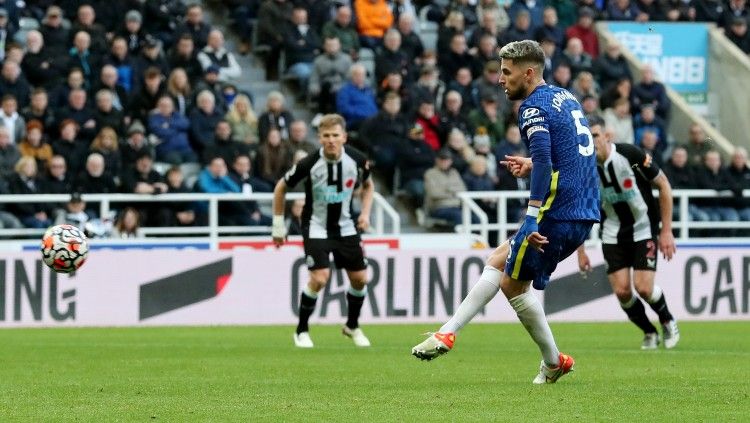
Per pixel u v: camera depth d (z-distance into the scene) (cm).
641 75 7431
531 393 2586
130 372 3170
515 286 2625
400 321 5478
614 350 3994
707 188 6681
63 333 4834
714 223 6462
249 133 6278
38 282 5209
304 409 2341
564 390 2641
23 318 5197
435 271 5522
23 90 6000
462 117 6619
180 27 6538
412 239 5759
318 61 6631
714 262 5791
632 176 3884
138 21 6431
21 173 5584
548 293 5662
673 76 7875
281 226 4041
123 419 2212
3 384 2862
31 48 6100
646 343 4078
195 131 6116
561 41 7331
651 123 7169
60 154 5781
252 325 5384
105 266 5297
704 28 7912
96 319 5281
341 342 4369
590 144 2603
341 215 4059
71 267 3086
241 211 5931
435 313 5525
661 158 6938
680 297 5759
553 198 2567
